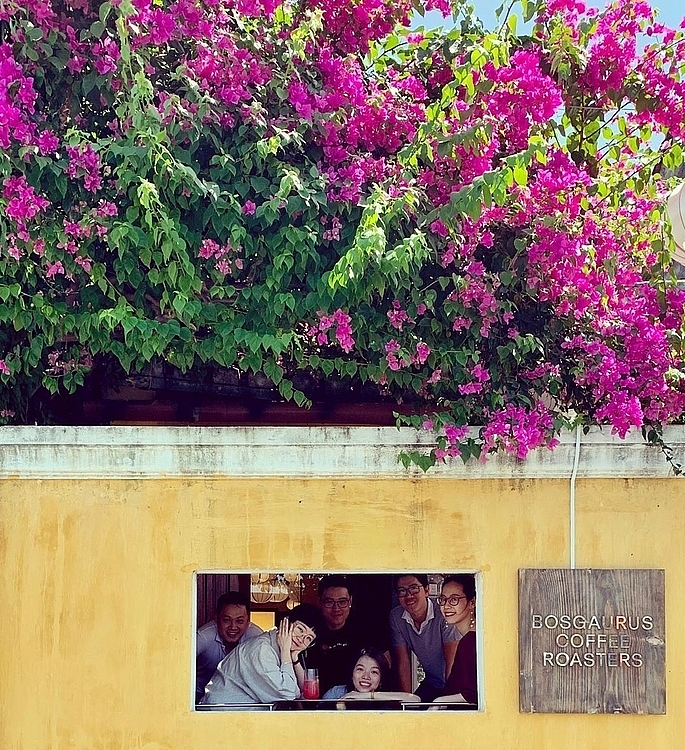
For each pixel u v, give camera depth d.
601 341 3.82
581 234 3.70
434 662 3.96
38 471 3.54
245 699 3.72
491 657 3.55
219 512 3.58
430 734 3.52
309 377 4.33
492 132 3.60
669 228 3.78
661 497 3.64
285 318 3.64
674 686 3.55
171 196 3.42
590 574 3.56
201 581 3.97
